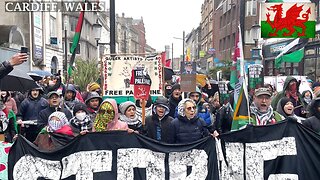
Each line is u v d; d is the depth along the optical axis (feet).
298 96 24.08
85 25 157.48
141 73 19.06
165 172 16.14
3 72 14.21
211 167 16.22
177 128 17.49
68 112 22.62
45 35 95.25
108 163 16.07
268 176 16.24
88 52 162.40
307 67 62.18
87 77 58.80
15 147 15.90
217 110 26.30
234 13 139.13
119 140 16.14
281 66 69.00
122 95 26.94
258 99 18.21
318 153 16.07
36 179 15.87
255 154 16.25
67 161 15.92
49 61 98.48
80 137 15.99
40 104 25.61
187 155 16.22
